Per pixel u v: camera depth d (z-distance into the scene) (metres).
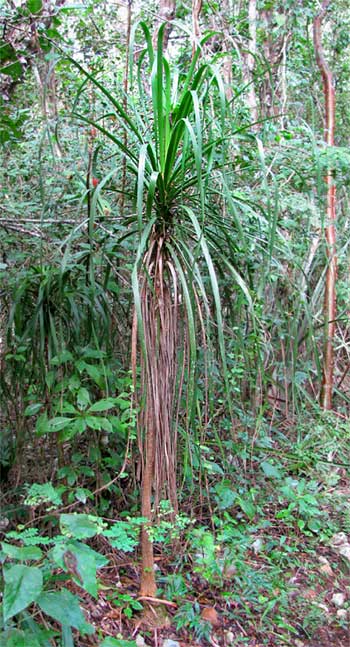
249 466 2.53
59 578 1.41
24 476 2.00
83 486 2.02
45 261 1.90
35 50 2.29
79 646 1.54
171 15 3.08
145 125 1.70
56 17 2.37
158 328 1.54
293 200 2.44
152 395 1.56
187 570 1.95
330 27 4.39
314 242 3.20
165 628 1.70
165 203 1.54
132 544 1.50
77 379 1.75
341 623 1.88
